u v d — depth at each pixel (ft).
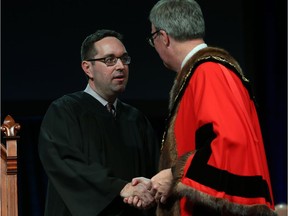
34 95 23.36
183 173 11.93
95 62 14.66
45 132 14.55
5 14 23.31
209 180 11.58
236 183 11.58
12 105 23.15
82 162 14.19
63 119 14.53
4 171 14.34
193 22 13.03
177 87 12.95
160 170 13.23
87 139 14.56
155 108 23.52
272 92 25.31
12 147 14.37
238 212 11.60
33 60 23.44
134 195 13.74
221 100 11.97
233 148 11.55
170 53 13.24
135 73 23.57
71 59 23.57
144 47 23.65
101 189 13.92
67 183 14.08
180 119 12.78
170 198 12.86
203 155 11.73
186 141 12.62
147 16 23.76
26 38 23.43
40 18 23.48
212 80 12.26
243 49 24.47
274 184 25.34
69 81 23.57
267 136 25.39
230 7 24.43
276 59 25.11
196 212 12.34
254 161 11.75
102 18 23.65
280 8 25.02
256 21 24.89
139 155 15.16
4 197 14.26
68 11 23.59
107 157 14.70
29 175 23.18
